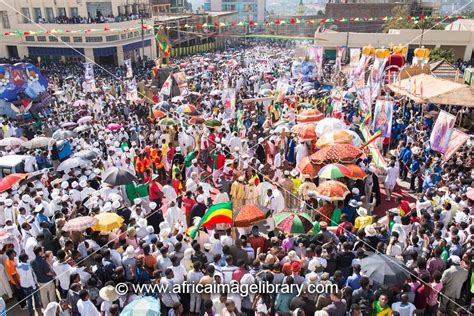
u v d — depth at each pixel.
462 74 29.67
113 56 50.19
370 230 9.05
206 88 30.62
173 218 10.82
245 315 7.15
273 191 11.37
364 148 14.97
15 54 49.75
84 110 23.45
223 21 83.06
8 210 10.79
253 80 33.44
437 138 13.47
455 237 8.70
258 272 7.92
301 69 29.28
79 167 13.38
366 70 21.58
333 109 21.66
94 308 7.25
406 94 20.47
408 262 8.41
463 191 11.35
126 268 8.29
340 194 10.39
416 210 10.81
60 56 48.53
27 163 14.26
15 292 9.29
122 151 16.22
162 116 19.77
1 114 22.95
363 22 63.28
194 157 14.77
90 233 9.30
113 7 49.66
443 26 53.84
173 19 60.97
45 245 9.56
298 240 9.20
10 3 47.47
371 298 7.30
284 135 16.50
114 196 11.23
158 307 6.73
